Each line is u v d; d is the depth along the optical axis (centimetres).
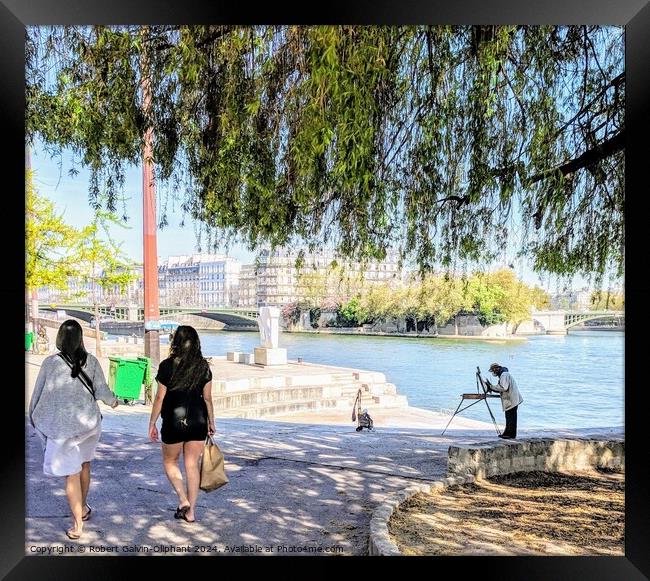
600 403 2780
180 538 488
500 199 577
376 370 3656
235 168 552
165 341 3169
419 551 458
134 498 583
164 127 590
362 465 743
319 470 710
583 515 569
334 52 427
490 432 1190
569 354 4934
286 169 564
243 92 518
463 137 581
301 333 7194
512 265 673
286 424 1238
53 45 541
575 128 611
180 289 11244
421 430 1231
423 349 5272
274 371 2397
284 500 587
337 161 469
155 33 541
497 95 545
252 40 498
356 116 443
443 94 546
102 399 482
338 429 1154
